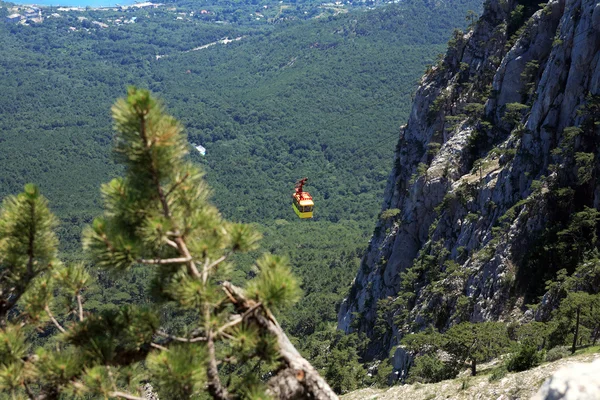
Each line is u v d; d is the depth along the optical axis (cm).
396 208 12369
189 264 1109
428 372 6078
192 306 1069
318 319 15600
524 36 9919
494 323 5925
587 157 6900
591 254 6588
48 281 1234
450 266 8569
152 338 1149
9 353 1095
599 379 782
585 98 7481
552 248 6944
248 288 1138
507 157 8688
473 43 11712
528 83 9594
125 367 1149
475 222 8794
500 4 11425
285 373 1142
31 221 1194
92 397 1091
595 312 4806
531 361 4438
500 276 7362
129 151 1092
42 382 1103
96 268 1243
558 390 797
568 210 7156
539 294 6844
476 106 10719
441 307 8169
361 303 12012
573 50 7694
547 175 7731
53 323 1225
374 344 10925
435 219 10419
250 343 1080
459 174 10388
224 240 1132
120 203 1110
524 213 7506
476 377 4872
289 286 1105
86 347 1122
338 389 9156
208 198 1191
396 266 11212
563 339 5016
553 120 7894
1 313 1201
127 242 1075
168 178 1142
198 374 1005
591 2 7625
